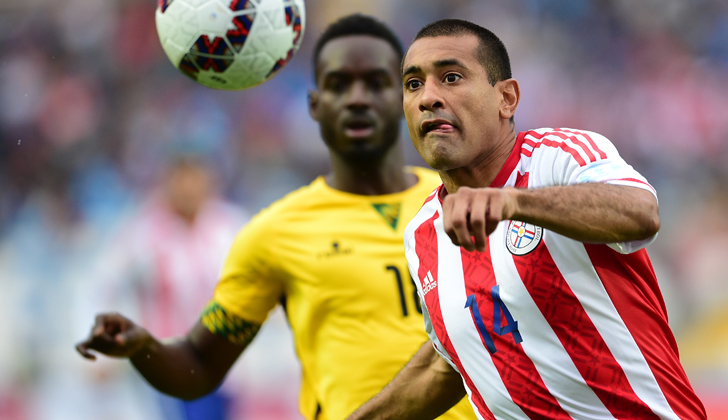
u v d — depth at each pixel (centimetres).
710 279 4259
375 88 1597
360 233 1584
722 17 5878
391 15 6097
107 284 2705
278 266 1600
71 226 4616
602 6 5978
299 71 5659
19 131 5575
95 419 3269
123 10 5909
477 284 972
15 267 4012
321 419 1590
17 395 3547
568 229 780
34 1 6006
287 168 5300
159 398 2602
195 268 2745
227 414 2658
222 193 5038
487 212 742
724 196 5047
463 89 937
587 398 932
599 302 913
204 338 1634
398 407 1148
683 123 5519
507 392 973
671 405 936
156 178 5141
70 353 3638
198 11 1230
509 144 992
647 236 816
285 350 3306
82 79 5731
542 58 5822
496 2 6047
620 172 861
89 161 5350
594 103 5684
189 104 5447
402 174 1661
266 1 1252
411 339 1521
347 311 1546
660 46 5825
